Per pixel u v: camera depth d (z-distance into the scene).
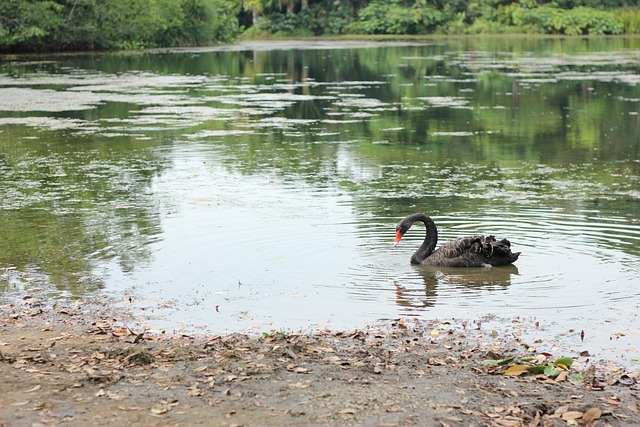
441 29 69.00
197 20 55.28
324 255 10.62
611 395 6.34
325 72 39.09
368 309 8.66
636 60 43.44
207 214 12.67
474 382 6.54
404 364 6.94
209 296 9.04
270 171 16.14
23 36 44.47
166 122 22.94
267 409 5.91
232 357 7.02
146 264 10.22
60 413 5.81
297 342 7.45
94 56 47.00
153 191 14.38
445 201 13.55
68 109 25.58
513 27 68.12
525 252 10.74
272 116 24.20
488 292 9.23
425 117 23.95
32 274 9.84
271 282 9.55
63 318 8.29
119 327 8.02
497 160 17.42
